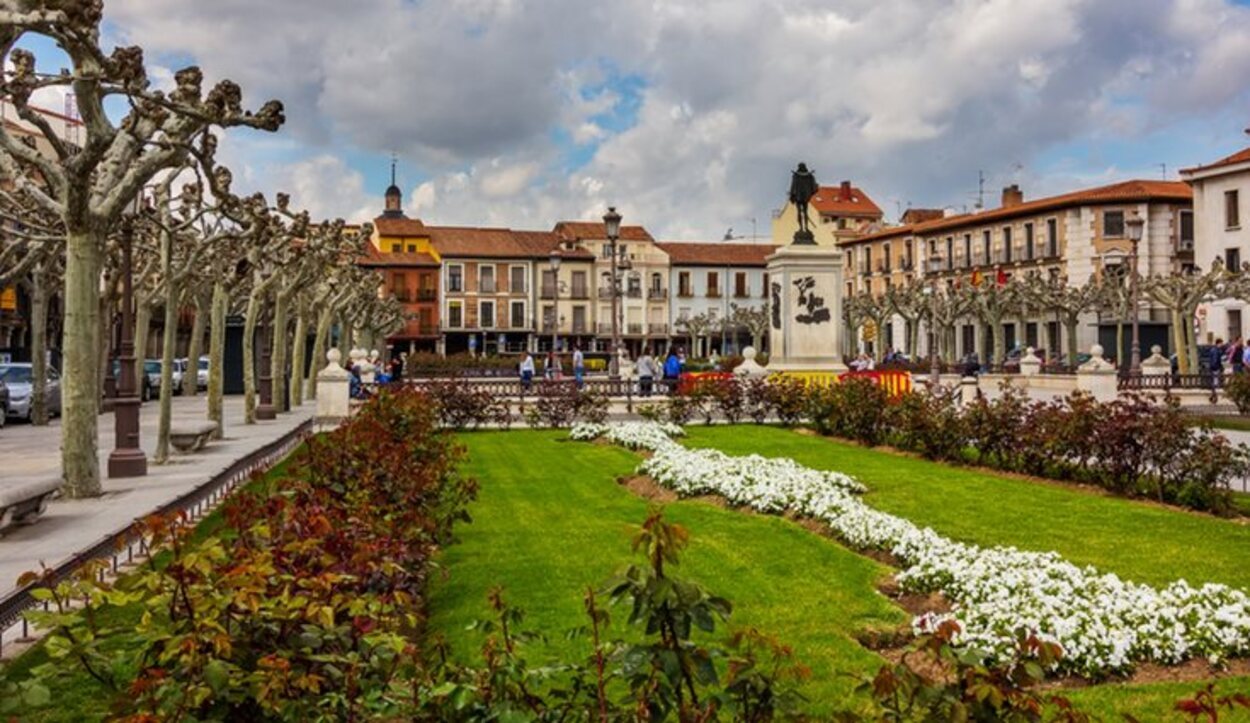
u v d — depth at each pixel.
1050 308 50.62
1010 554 7.89
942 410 16.19
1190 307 39.38
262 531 4.11
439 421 22.50
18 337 49.78
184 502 9.10
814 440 19.27
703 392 23.47
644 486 13.35
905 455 16.53
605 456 17.03
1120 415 12.43
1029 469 14.00
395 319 63.56
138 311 35.06
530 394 26.67
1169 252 59.28
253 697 3.17
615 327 34.22
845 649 6.07
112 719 3.06
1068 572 7.20
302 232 24.42
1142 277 48.66
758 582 7.79
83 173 10.87
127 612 6.69
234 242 20.38
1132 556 8.66
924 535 8.57
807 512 10.40
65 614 3.39
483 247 84.25
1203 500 11.27
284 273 28.42
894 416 17.30
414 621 3.89
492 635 6.00
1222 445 11.32
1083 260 60.47
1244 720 4.89
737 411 23.56
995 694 2.79
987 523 10.23
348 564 4.51
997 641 5.55
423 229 85.19
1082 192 62.62
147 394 35.75
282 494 5.64
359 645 3.61
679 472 12.88
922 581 7.38
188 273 16.14
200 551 3.42
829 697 5.20
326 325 37.41
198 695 3.00
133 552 8.73
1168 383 29.91
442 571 6.98
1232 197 50.53
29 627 6.52
